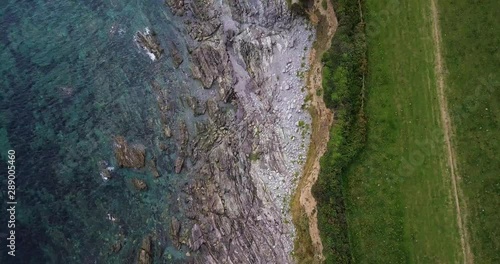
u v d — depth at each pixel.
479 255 40.06
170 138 49.91
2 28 51.25
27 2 51.91
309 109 46.78
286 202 46.47
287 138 47.28
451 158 41.25
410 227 41.72
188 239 48.03
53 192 48.84
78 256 48.03
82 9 51.66
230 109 49.41
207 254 47.56
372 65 43.34
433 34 42.31
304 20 47.41
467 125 41.09
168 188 49.38
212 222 47.75
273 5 47.78
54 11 51.75
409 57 42.75
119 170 49.75
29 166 49.16
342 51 43.25
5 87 50.75
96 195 49.16
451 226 40.88
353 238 42.47
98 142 50.03
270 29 48.44
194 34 50.44
